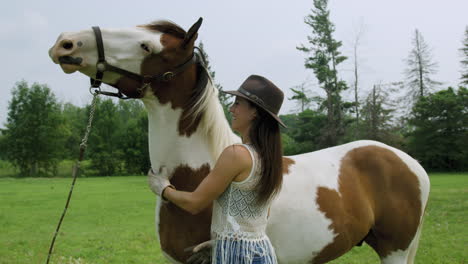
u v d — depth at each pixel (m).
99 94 1.95
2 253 5.45
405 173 2.66
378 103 31.72
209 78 2.04
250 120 1.66
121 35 1.86
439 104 33.69
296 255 2.28
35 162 41.41
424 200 2.72
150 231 7.21
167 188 1.68
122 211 9.93
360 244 2.71
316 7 32.69
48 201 12.23
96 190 16.94
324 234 2.30
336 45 33.16
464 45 39.22
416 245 2.74
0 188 18.20
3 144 41.25
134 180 26.86
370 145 2.75
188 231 1.97
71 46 1.77
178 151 1.99
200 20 1.86
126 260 5.17
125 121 51.97
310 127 34.81
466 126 32.84
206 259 1.86
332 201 2.36
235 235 1.57
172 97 1.96
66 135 42.88
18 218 8.77
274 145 1.62
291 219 2.22
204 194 1.55
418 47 42.19
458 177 23.23
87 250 5.68
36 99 41.12
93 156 41.53
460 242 5.79
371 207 2.55
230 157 1.53
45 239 6.46
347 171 2.56
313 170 2.47
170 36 1.95
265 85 1.63
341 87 33.81
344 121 33.81
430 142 33.78
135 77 1.88
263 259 1.58
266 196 1.58
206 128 2.02
